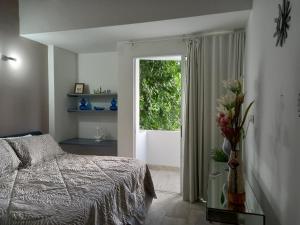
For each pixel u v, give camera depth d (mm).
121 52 3805
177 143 4930
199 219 2885
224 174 2348
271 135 1668
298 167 1159
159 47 3607
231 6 2635
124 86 3820
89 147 4145
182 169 3525
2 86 3188
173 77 5129
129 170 2590
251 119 2498
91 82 4707
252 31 2529
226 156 2721
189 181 3400
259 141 2084
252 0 2537
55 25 3258
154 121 5180
